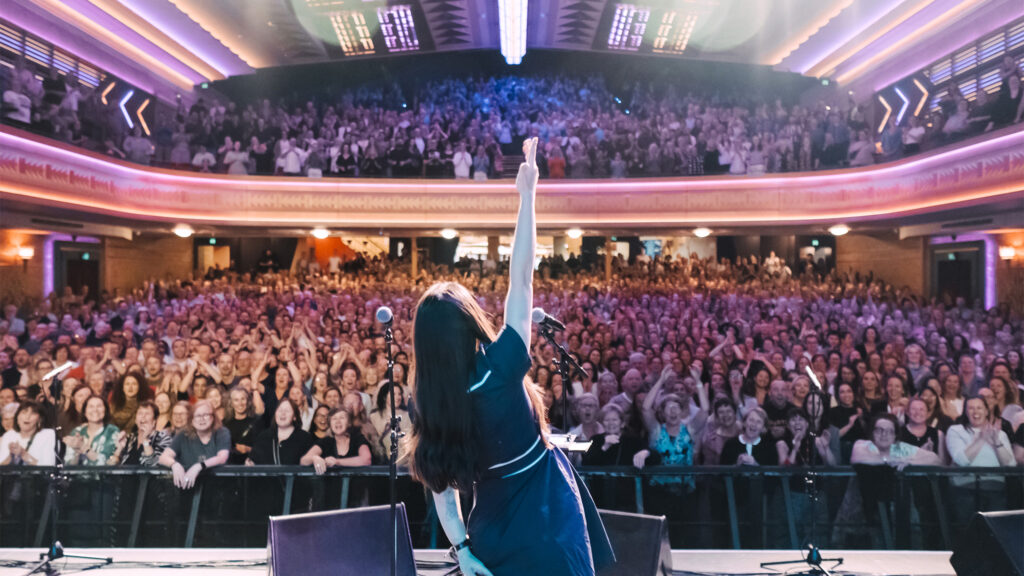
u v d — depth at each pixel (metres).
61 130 11.88
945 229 11.77
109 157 12.72
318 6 16.67
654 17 17.48
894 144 13.08
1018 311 11.05
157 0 15.08
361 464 5.63
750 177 14.23
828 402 6.27
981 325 9.29
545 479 1.71
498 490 1.69
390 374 3.14
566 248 17.14
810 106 18.64
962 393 6.74
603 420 5.89
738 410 6.38
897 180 12.70
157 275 16.30
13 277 12.46
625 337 8.02
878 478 5.52
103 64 15.04
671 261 16.05
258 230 15.05
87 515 5.71
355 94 19.58
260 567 4.57
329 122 15.85
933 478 5.46
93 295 14.33
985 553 3.74
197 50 17.61
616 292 12.88
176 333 8.69
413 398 1.75
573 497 1.73
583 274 16.16
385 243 17.52
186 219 14.18
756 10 16.44
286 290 13.40
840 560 4.63
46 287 13.24
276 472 5.49
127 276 15.29
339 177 15.02
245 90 19.61
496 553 1.66
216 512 5.66
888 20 15.05
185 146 14.58
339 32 17.92
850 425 6.14
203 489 5.67
